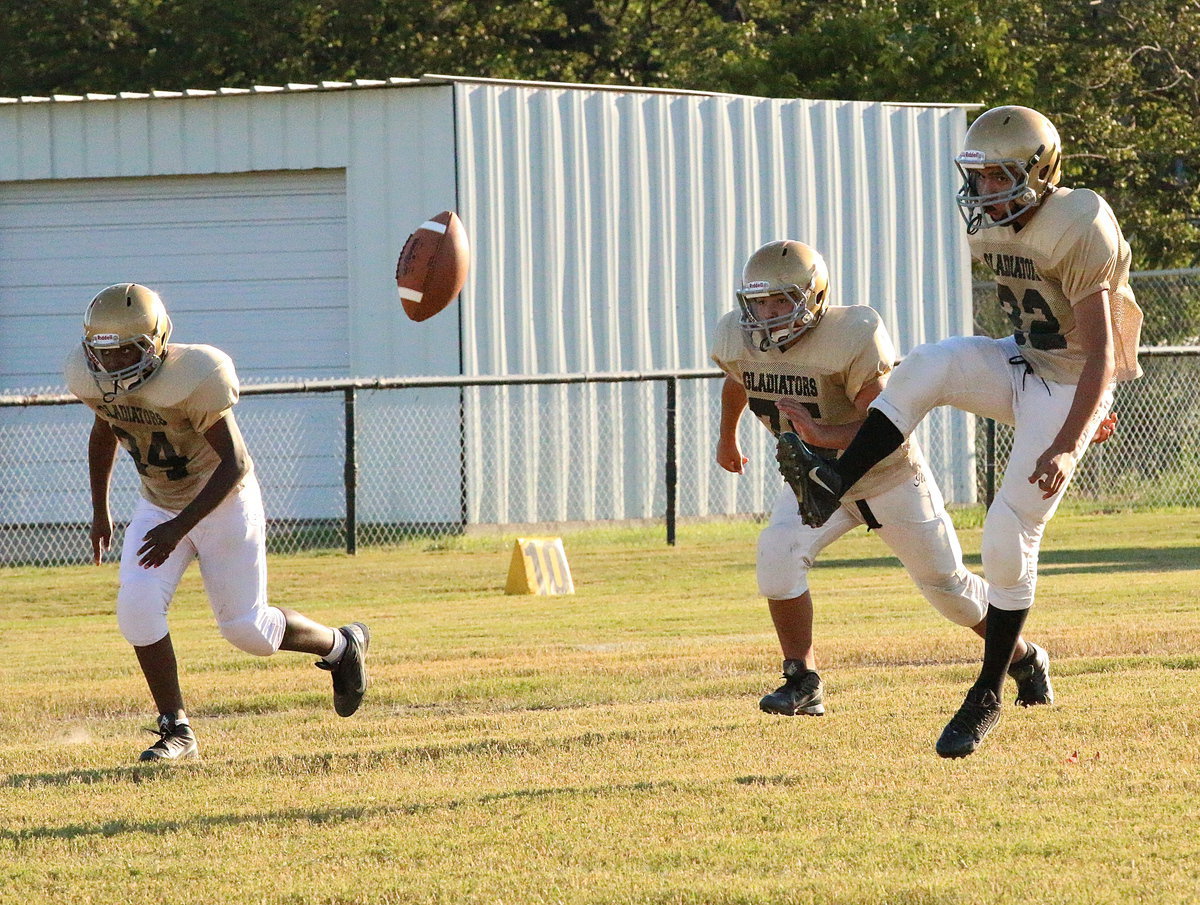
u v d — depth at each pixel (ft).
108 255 174.81
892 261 183.21
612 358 170.40
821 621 96.53
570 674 76.48
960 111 186.39
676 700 69.36
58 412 174.09
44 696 74.74
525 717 65.00
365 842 44.37
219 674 82.17
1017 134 50.26
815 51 260.01
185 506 58.65
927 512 56.90
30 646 98.43
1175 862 39.73
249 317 172.96
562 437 168.45
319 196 171.12
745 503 177.68
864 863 40.45
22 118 172.76
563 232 168.14
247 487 58.85
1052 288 51.39
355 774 54.39
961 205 52.44
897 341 183.52
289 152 169.27
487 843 43.78
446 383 152.46
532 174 166.91
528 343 166.91
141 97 171.32
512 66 290.56
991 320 226.79
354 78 290.35
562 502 168.55
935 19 258.37
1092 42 279.90
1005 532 51.67
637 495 171.94
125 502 173.06
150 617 57.88
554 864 41.45
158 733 60.34
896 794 47.55
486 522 165.48
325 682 77.87
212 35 283.59
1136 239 277.64
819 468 49.55
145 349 54.75
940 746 51.11
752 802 47.24
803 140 178.70
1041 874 38.93
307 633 60.54
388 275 166.91
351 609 115.44
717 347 57.62
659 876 39.91
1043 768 50.52
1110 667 71.10
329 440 170.71
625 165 170.60
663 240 172.24
